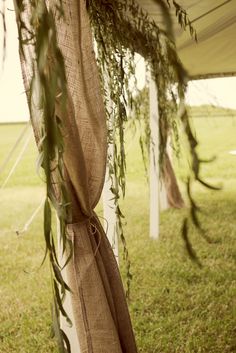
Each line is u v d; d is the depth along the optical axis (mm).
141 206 8031
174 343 3182
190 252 675
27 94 1096
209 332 3291
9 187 10727
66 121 1387
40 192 10094
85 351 1701
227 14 3188
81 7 1428
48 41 634
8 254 6043
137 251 5422
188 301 3912
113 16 1681
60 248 1683
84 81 1439
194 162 658
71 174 1510
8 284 4848
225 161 10195
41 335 3523
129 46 1768
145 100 2311
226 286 4211
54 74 642
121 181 1928
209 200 8102
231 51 4867
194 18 3154
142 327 3457
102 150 1556
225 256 5020
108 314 1691
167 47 759
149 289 4227
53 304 857
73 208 1610
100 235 1685
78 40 1395
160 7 690
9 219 8016
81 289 1670
